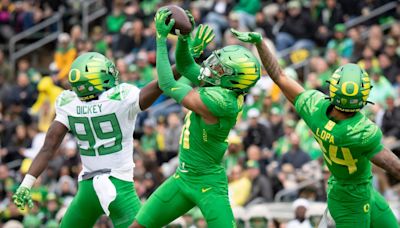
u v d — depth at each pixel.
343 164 30.55
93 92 31.33
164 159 61.50
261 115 60.72
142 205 31.89
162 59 30.55
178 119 62.72
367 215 31.39
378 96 60.56
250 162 55.62
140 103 31.39
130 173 31.83
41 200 56.66
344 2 74.12
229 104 30.41
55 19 81.94
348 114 30.12
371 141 29.86
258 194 55.00
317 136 30.58
